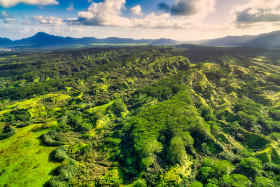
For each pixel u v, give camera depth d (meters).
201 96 149.88
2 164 72.00
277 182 63.53
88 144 90.12
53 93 194.25
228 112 121.62
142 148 82.31
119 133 101.62
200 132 94.00
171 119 103.19
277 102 126.25
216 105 137.38
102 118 122.62
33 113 133.38
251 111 114.81
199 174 73.56
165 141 91.06
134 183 68.50
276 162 76.38
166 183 67.31
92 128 111.56
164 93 152.12
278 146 84.88
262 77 174.12
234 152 88.31
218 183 65.38
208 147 88.81
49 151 80.62
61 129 101.56
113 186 66.94
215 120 113.88
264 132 99.31
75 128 107.69
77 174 71.12
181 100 129.38
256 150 86.75
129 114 137.38
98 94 190.00
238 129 102.50
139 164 77.19
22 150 80.88
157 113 112.44
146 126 100.31
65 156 77.56
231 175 68.62
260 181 63.50
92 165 77.44
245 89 153.62
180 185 67.12
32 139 89.81
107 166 78.75
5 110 140.00
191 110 112.69
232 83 167.00
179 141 85.38
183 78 177.88
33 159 75.12
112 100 159.88
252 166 71.31
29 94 190.50
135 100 156.38
